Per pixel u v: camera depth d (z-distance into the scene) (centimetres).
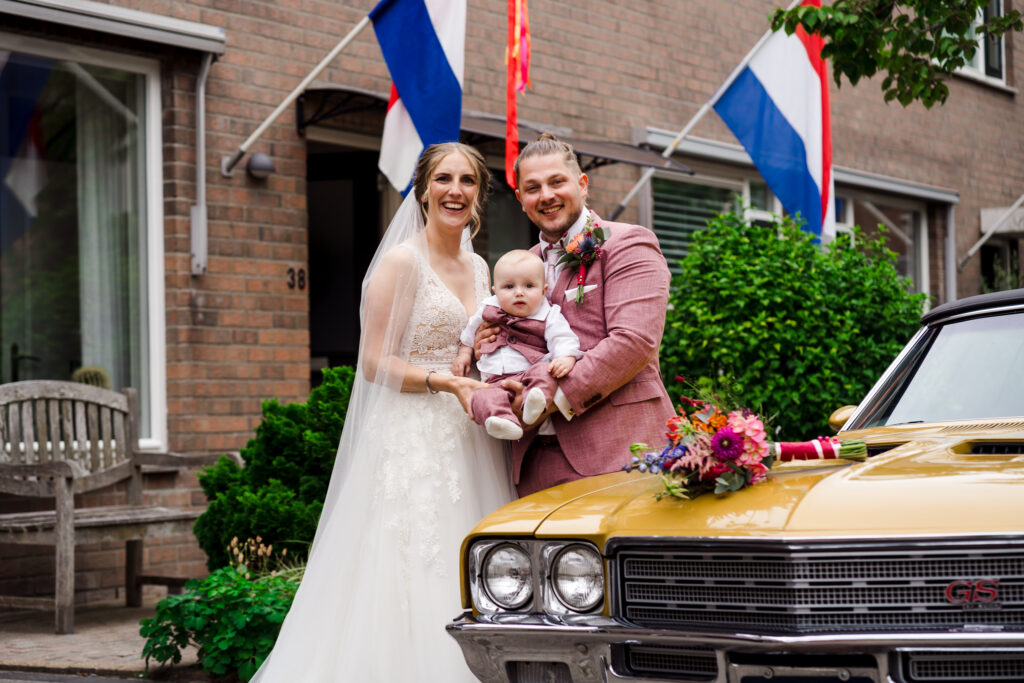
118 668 509
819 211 950
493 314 406
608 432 392
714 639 280
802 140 950
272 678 418
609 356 381
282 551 585
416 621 402
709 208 1187
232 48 791
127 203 766
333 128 867
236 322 787
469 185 438
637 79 1091
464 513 416
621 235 401
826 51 677
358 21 870
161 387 759
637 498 323
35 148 732
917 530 271
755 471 311
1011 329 402
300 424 631
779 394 745
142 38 724
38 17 684
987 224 1569
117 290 764
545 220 414
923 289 1509
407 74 745
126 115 763
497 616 312
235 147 792
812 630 275
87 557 711
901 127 1434
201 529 620
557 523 312
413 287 429
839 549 274
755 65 958
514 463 419
